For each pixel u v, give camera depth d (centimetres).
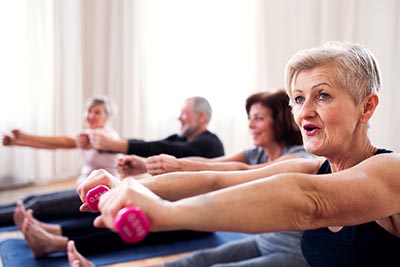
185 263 173
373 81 84
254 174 97
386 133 349
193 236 250
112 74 430
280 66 421
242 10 428
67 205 250
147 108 436
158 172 139
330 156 89
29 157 400
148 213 53
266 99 184
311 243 96
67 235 226
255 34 428
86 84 430
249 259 176
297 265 159
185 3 426
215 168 146
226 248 179
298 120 87
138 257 225
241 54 432
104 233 229
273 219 60
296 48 412
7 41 379
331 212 64
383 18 350
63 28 405
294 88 87
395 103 347
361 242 85
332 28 387
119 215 50
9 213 255
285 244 165
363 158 89
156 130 441
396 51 344
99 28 423
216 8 427
